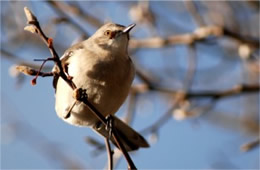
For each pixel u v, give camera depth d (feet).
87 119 32.17
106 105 31.40
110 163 29.04
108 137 32.99
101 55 31.50
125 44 32.58
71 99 30.91
